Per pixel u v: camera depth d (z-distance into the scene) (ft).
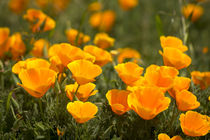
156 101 3.87
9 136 4.10
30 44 5.01
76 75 3.89
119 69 4.07
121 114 4.01
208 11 12.45
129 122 4.15
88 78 3.87
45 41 5.21
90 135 4.06
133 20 12.74
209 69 6.47
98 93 4.70
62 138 4.06
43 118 4.14
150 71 3.99
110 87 4.83
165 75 3.94
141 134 4.07
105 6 12.97
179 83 4.03
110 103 4.01
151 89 3.86
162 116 4.23
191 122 3.96
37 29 5.01
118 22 12.55
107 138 4.09
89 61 3.96
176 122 4.23
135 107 3.84
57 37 7.31
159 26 5.31
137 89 3.87
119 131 4.11
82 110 3.93
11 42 4.89
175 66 4.14
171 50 4.14
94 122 4.17
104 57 4.37
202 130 3.92
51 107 4.27
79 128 4.08
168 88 3.92
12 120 4.21
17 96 4.50
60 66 4.19
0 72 4.67
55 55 4.29
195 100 3.92
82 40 5.24
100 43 5.33
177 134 4.17
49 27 5.07
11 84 4.75
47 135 4.07
